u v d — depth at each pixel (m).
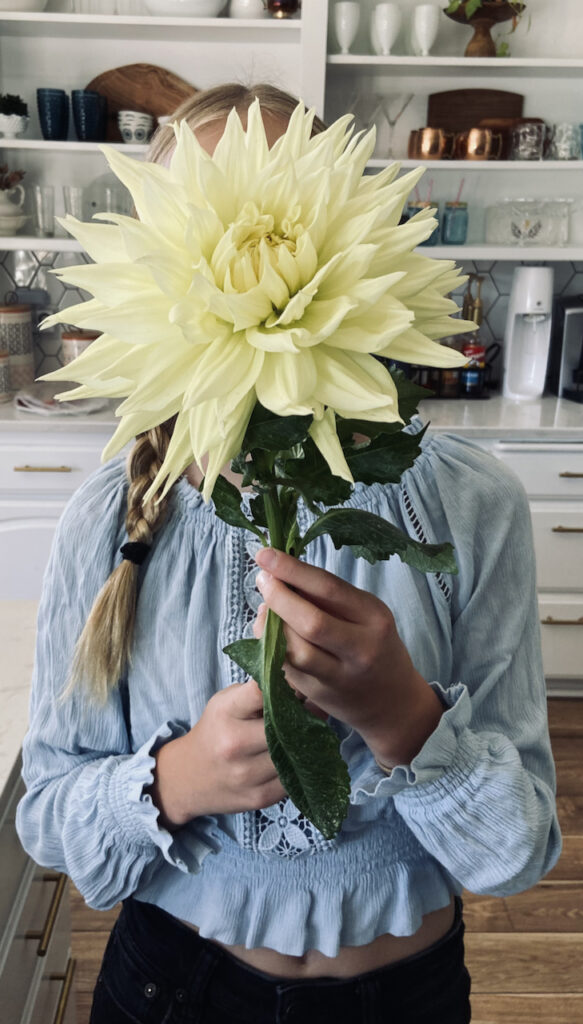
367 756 0.77
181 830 0.77
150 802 0.69
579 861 2.24
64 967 1.32
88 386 0.40
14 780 0.94
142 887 0.80
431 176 3.10
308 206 0.39
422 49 2.79
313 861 0.78
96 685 0.78
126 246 0.38
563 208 2.95
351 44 2.83
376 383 0.39
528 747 0.77
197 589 0.78
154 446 0.81
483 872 0.71
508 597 0.81
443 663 0.79
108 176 3.01
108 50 2.93
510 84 3.00
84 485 0.87
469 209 3.13
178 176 0.40
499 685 0.79
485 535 0.80
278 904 0.78
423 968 0.81
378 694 0.55
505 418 2.72
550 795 0.75
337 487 0.43
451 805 0.68
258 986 0.79
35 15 2.65
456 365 0.38
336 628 0.49
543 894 2.14
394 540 0.44
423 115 3.03
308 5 2.64
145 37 2.89
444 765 0.66
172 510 0.81
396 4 2.92
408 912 0.79
